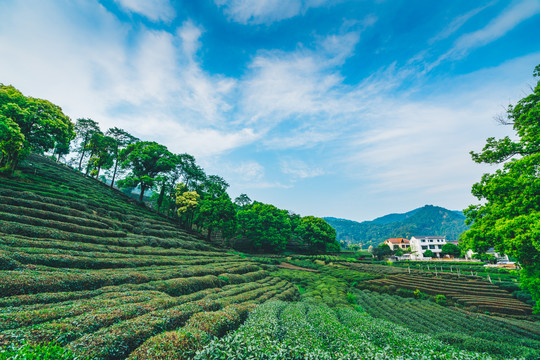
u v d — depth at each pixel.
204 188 79.12
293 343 9.72
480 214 16.05
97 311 10.47
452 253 92.06
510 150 14.74
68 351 6.57
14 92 33.81
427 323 22.50
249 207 87.44
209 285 22.75
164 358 7.41
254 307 16.59
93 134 63.72
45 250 17.81
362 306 29.30
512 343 17.19
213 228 57.38
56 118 37.31
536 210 12.34
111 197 50.19
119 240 28.31
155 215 54.09
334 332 12.73
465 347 14.73
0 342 6.57
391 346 11.40
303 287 38.31
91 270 17.62
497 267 60.47
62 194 35.53
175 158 65.25
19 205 25.22
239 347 8.14
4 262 13.89
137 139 73.38
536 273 13.74
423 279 46.62
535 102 13.52
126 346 8.34
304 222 84.62
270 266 47.94
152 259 25.12
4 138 29.00
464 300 33.34
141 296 13.93
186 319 11.74
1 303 10.30
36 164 48.97
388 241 125.38
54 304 11.34
